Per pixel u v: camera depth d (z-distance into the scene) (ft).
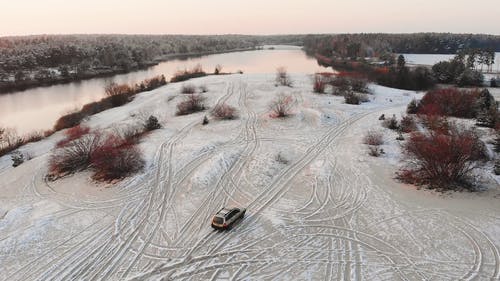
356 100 189.57
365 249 73.10
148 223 84.17
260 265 69.10
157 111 184.24
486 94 169.78
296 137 138.92
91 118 185.78
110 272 68.39
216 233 79.56
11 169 127.65
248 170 109.29
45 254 74.13
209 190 98.58
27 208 92.68
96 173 110.32
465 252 70.85
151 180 104.63
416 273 65.77
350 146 128.88
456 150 94.63
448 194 92.17
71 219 86.48
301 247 74.23
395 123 146.82
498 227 77.87
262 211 87.97
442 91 178.29
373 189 97.09
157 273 67.67
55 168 116.47
